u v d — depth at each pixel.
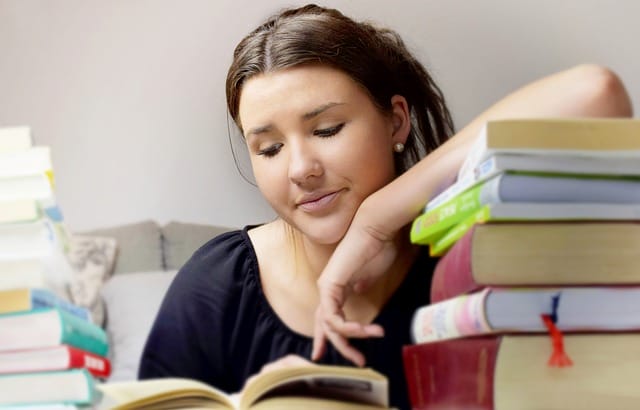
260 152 0.99
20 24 2.04
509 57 1.54
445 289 0.71
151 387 0.70
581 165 0.60
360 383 0.68
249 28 1.77
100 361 0.77
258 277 1.12
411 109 1.14
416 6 1.56
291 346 1.08
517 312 0.59
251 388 0.65
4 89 2.05
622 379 0.60
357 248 0.90
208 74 1.81
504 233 0.60
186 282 1.16
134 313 1.83
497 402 0.59
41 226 0.70
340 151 0.96
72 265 0.82
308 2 1.63
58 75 2.01
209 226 1.75
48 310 0.68
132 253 1.86
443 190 0.84
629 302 0.60
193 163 1.79
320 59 0.95
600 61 1.51
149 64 1.88
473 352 0.62
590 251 0.60
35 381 0.69
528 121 0.58
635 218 0.61
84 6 2.00
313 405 0.65
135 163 1.90
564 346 0.60
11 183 0.72
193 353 1.13
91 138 1.96
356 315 1.04
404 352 0.82
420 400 0.77
